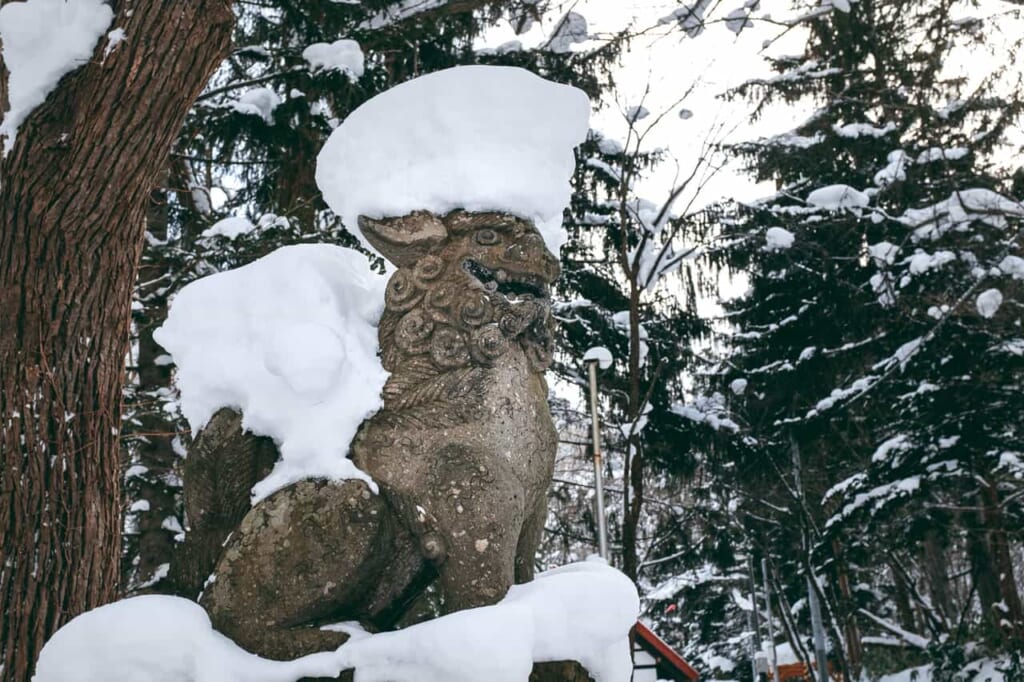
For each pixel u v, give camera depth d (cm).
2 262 381
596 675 257
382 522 257
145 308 838
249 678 244
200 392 293
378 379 273
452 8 919
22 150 371
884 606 2075
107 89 363
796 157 1533
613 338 1405
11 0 391
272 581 255
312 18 944
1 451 374
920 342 1264
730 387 1580
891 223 1494
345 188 287
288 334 274
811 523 1370
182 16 367
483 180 277
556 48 905
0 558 366
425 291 275
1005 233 1188
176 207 1015
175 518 863
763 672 1540
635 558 1213
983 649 1414
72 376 388
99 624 255
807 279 1569
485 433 264
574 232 1452
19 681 355
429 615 284
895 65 1528
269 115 928
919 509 1377
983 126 1414
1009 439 1324
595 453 1055
